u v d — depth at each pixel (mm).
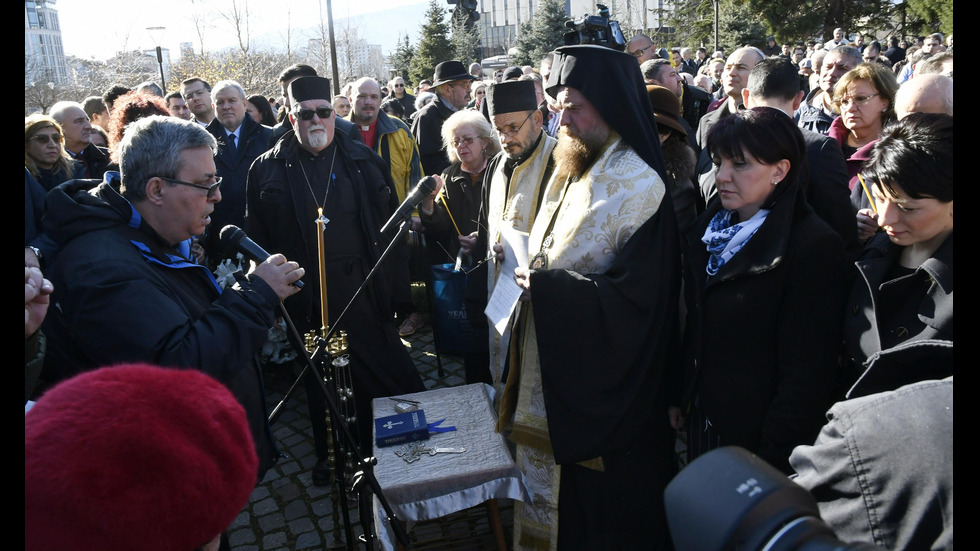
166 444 761
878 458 906
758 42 24703
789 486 666
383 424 2477
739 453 723
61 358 1713
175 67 21156
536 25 26141
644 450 2240
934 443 854
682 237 2381
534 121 2725
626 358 2080
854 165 2984
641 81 2264
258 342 1812
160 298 1725
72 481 696
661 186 2162
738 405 1913
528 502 2287
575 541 2316
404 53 33438
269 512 3092
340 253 3328
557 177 2447
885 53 14508
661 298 2141
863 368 1606
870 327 1596
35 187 3000
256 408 2008
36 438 727
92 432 734
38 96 17266
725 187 1881
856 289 1695
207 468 793
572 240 2199
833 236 1777
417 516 2203
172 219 1844
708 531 653
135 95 4055
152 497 737
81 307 1649
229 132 4707
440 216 3785
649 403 2180
